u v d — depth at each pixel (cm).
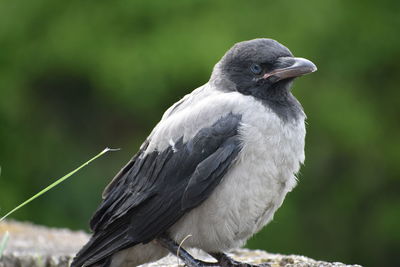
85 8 1583
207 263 758
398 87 1634
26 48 1592
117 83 1528
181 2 1544
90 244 776
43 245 969
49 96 1631
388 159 1598
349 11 1593
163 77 1503
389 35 1625
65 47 1559
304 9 1534
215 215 746
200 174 743
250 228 759
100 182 1597
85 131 1638
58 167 1617
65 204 1589
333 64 1576
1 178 1592
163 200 760
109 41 1548
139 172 779
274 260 848
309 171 1570
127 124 1620
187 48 1480
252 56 779
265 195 747
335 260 1585
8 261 911
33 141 1630
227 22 1511
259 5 1537
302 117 779
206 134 753
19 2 1603
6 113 1611
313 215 1580
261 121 746
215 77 800
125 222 771
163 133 776
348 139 1549
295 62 772
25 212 1570
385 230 1595
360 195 1611
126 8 1555
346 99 1558
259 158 741
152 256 782
